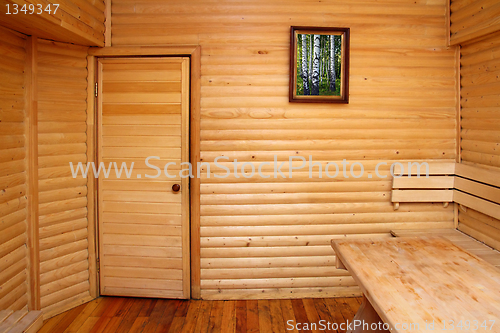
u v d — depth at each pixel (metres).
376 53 3.01
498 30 2.53
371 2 2.97
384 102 3.04
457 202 3.05
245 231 3.08
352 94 3.02
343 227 3.12
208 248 3.08
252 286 3.12
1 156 2.35
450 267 1.79
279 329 2.60
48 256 2.79
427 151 3.10
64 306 2.89
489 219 2.77
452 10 2.96
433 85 3.06
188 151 3.01
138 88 2.98
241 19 2.95
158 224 3.05
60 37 2.63
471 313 1.37
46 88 2.71
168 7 2.93
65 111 2.83
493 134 2.70
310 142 3.04
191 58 2.96
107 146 3.02
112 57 2.97
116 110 2.99
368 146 3.07
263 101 3.00
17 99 2.51
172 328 2.62
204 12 2.94
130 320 2.73
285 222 3.09
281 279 3.13
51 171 2.77
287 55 2.98
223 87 2.98
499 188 2.60
